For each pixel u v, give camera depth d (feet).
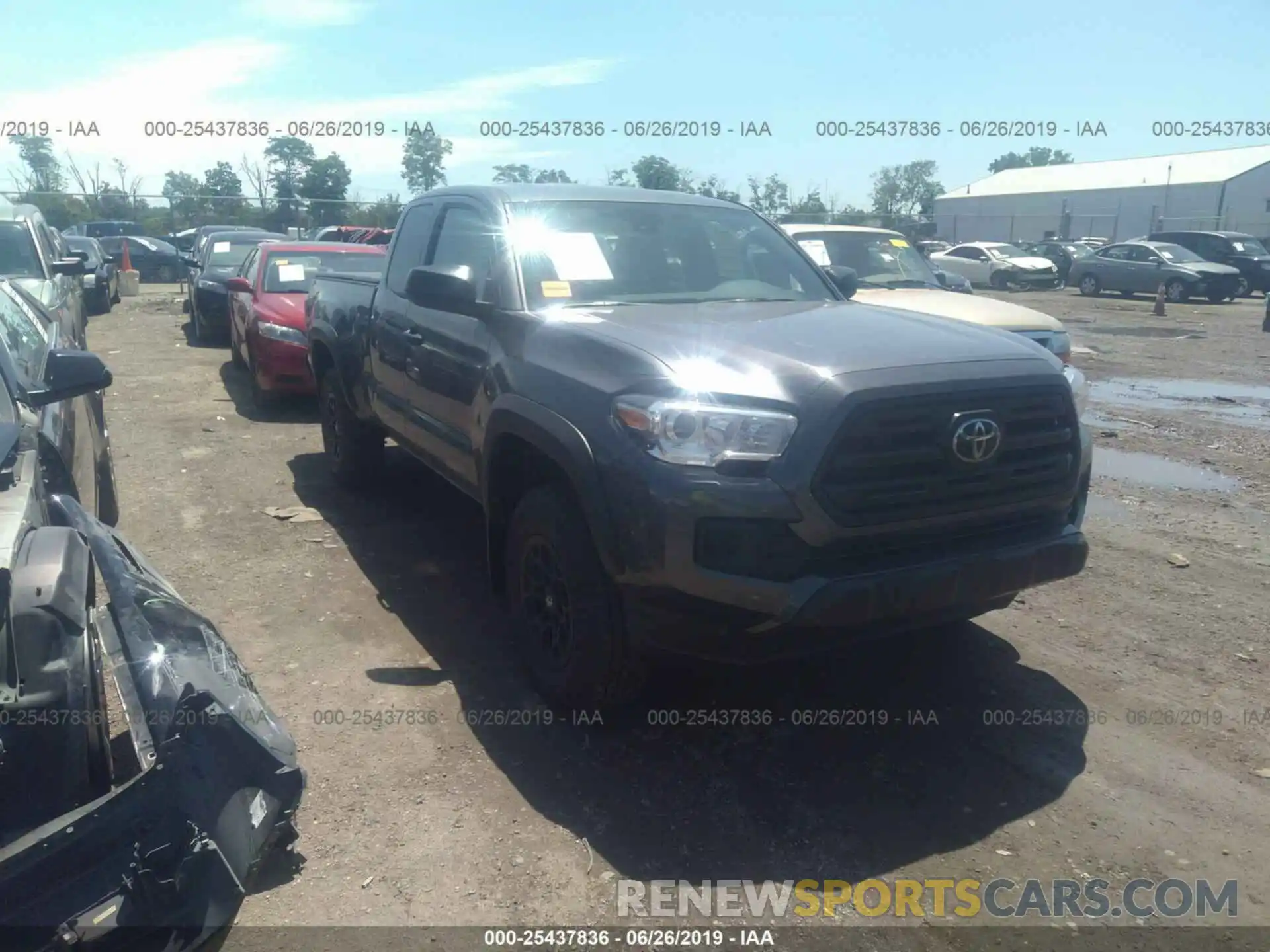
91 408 18.19
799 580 10.62
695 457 10.72
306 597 16.70
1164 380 41.68
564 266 15.01
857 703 13.57
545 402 12.47
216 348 45.85
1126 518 21.77
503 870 10.15
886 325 13.28
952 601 11.29
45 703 8.18
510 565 13.78
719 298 15.47
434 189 18.89
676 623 11.09
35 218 32.86
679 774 11.85
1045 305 81.66
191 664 9.02
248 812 8.51
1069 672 14.49
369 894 9.78
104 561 9.75
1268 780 11.86
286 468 24.70
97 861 7.68
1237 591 17.52
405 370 17.60
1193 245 92.99
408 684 13.83
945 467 11.26
